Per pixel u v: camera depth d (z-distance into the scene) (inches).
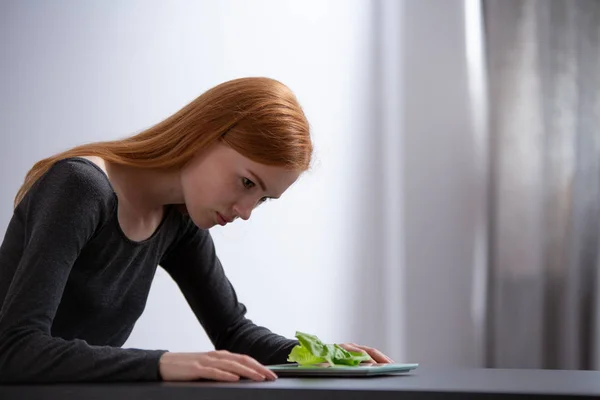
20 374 46.0
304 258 141.3
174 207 64.0
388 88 144.6
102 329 60.4
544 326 132.4
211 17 142.7
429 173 143.4
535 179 134.3
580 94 133.5
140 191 58.9
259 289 140.2
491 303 135.6
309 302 140.6
